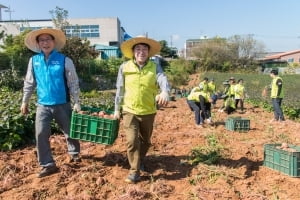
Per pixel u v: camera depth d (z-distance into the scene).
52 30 5.64
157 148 7.89
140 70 5.50
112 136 5.86
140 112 5.52
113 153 6.95
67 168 5.97
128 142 5.50
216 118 13.88
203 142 8.34
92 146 7.61
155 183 5.48
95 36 69.94
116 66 42.84
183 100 24.67
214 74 55.41
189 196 5.18
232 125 10.53
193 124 11.88
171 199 5.12
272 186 5.53
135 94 5.48
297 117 16.22
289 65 78.56
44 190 5.32
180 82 46.34
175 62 65.62
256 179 5.85
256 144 8.29
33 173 6.05
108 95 24.22
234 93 17.72
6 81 21.56
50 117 5.84
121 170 6.09
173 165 6.51
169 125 11.47
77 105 5.94
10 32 57.31
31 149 7.53
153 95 5.61
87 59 39.53
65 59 5.80
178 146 7.93
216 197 5.12
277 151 6.14
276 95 13.40
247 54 72.44
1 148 7.40
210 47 69.44
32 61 5.79
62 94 5.84
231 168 6.27
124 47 5.53
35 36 5.70
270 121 13.25
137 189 5.20
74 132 5.91
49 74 5.70
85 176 5.72
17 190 5.36
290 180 5.71
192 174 5.98
